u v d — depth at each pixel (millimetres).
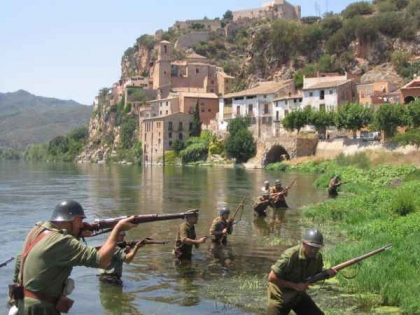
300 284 10977
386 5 178500
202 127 152625
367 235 21875
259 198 30219
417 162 72062
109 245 8312
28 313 7820
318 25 180500
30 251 7934
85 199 42531
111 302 13812
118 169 118250
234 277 16406
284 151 109938
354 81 119625
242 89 182125
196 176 78688
